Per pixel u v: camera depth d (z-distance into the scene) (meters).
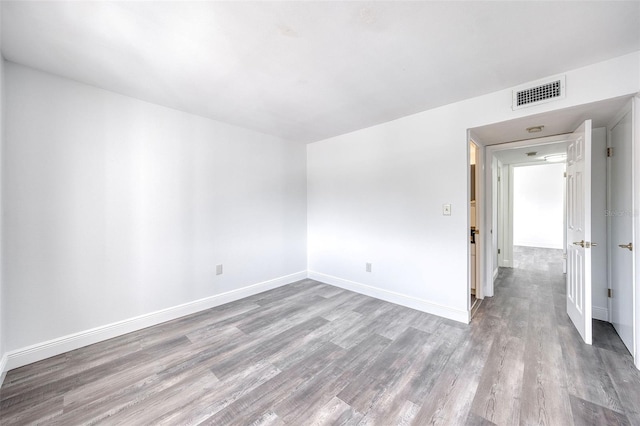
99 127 2.32
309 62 1.93
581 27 1.54
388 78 2.16
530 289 3.71
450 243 2.75
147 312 2.63
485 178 3.42
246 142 3.48
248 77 2.14
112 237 2.40
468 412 1.52
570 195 2.68
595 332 2.43
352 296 3.49
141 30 1.56
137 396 1.67
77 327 2.23
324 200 4.07
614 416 1.46
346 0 1.33
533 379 1.79
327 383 1.78
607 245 2.64
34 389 1.73
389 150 3.24
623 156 2.20
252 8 1.39
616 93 1.87
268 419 1.48
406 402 1.60
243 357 2.10
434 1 1.34
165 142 2.74
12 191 1.92
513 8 1.39
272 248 3.82
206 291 3.09
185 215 2.90
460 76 2.13
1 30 1.54
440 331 2.49
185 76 2.12
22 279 1.97
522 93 2.26
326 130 3.59
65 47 1.73
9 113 1.91
